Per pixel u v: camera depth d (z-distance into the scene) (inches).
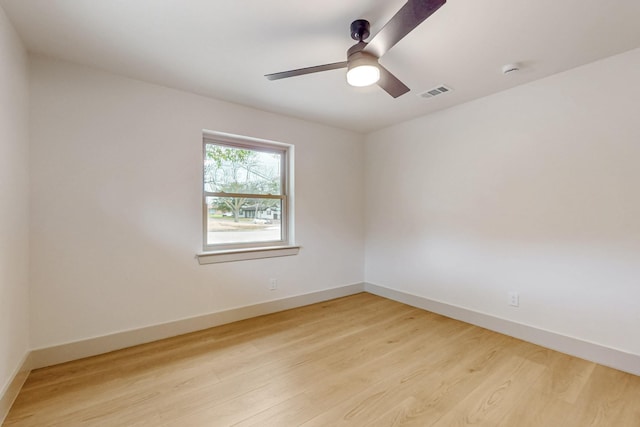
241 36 70.1
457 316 114.1
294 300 128.6
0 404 57.6
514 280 98.1
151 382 71.6
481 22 64.5
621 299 77.5
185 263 101.0
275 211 128.3
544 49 75.2
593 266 82.0
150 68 85.2
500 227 101.6
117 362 80.9
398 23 52.1
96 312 85.6
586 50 75.7
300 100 108.7
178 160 99.4
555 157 88.7
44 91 78.2
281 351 88.0
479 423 57.9
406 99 107.7
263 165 125.2
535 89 92.5
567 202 86.5
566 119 86.4
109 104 87.4
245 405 63.3
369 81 67.3
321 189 138.1
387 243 143.1
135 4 59.2
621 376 74.1
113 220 88.1
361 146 153.6
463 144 111.8
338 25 65.9
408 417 59.5
